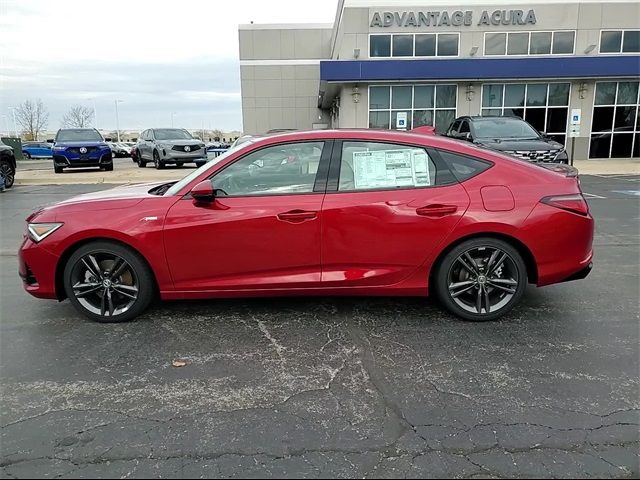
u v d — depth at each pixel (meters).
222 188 4.01
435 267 4.07
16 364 3.47
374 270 4.02
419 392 3.04
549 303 4.54
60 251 3.99
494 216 3.91
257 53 35.88
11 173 14.77
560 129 22.73
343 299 4.63
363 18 22.78
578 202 4.04
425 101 22.62
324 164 4.02
